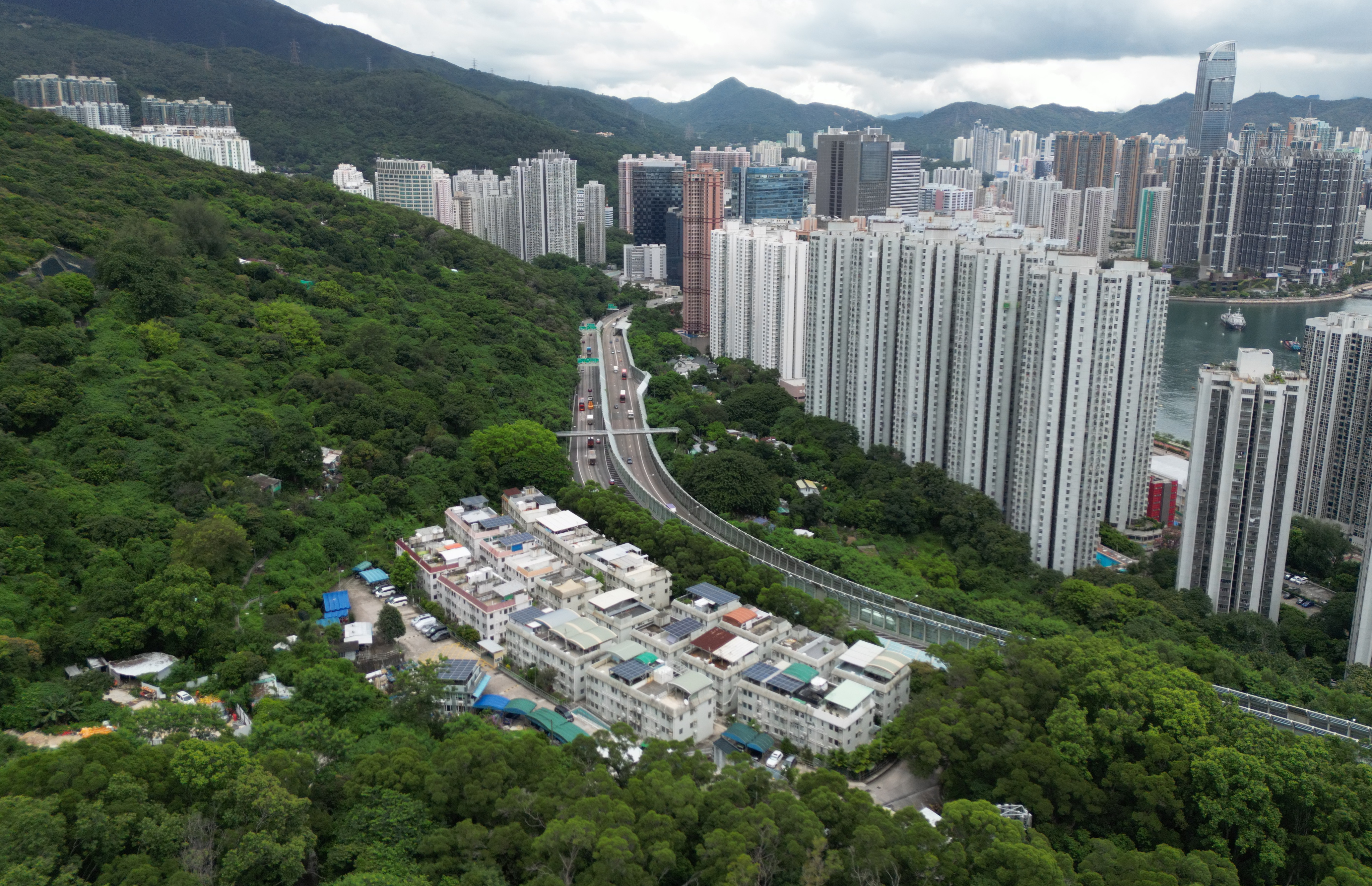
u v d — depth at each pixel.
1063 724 198.50
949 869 156.75
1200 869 158.75
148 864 133.62
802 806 161.12
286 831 147.38
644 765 180.38
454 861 149.88
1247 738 193.12
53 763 145.62
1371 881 158.00
